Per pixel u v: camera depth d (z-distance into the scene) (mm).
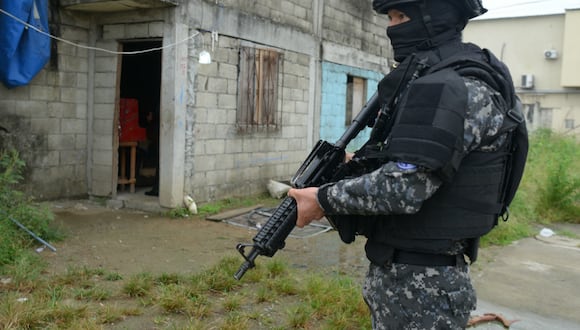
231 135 7230
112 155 6855
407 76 1628
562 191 7578
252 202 7387
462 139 1437
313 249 5297
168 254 4824
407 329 1621
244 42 7297
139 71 8312
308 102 8844
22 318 3008
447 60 1569
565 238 6320
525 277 4684
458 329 1606
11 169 5223
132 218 6227
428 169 1396
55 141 6621
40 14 6008
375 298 1708
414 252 1616
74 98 6812
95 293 3549
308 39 8695
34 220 4941
